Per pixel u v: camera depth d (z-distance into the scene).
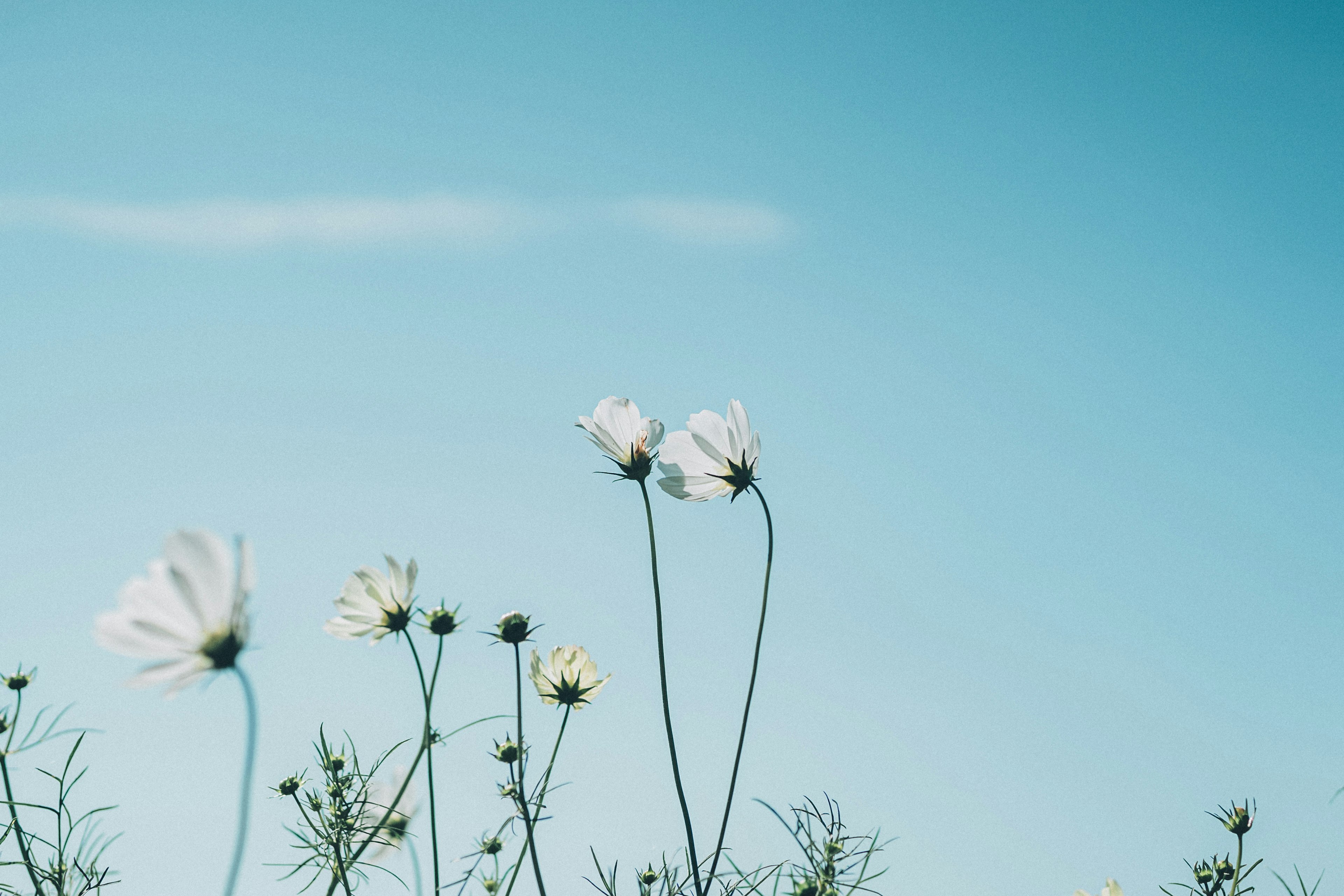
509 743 1.65
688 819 1.56
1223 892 1.67
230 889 1.22
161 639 1.32
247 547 1.33
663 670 1.57
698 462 1.66
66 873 1.61
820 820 1.61
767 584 1.61
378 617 1.59
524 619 1.60
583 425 1.65
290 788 1.70
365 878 1.69
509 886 1.60
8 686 1.61
